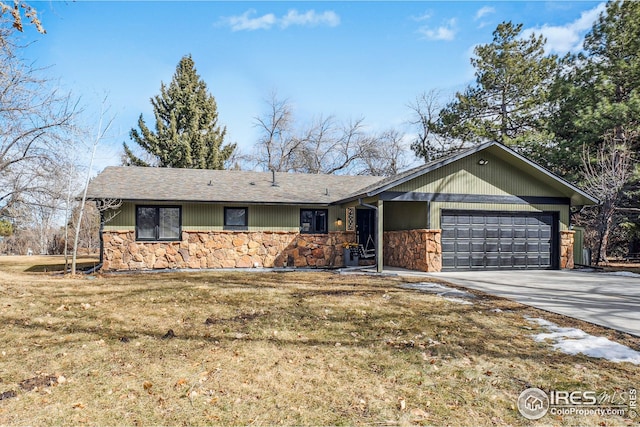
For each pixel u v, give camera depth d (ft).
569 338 17.20
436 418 10.64
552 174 43.93
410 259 45.50
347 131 113.50
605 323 19.65
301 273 40.73
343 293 27.40
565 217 46.88
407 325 19.16
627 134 52.90
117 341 16.55
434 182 42.91
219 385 12.54
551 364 14.32
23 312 21.12
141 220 44.65
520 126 75.46
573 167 59.41
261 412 10.90
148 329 18.31
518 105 75.36
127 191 43.45
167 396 11.76
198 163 91.91
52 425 10.09
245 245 47.19
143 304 23.41
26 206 45.50
